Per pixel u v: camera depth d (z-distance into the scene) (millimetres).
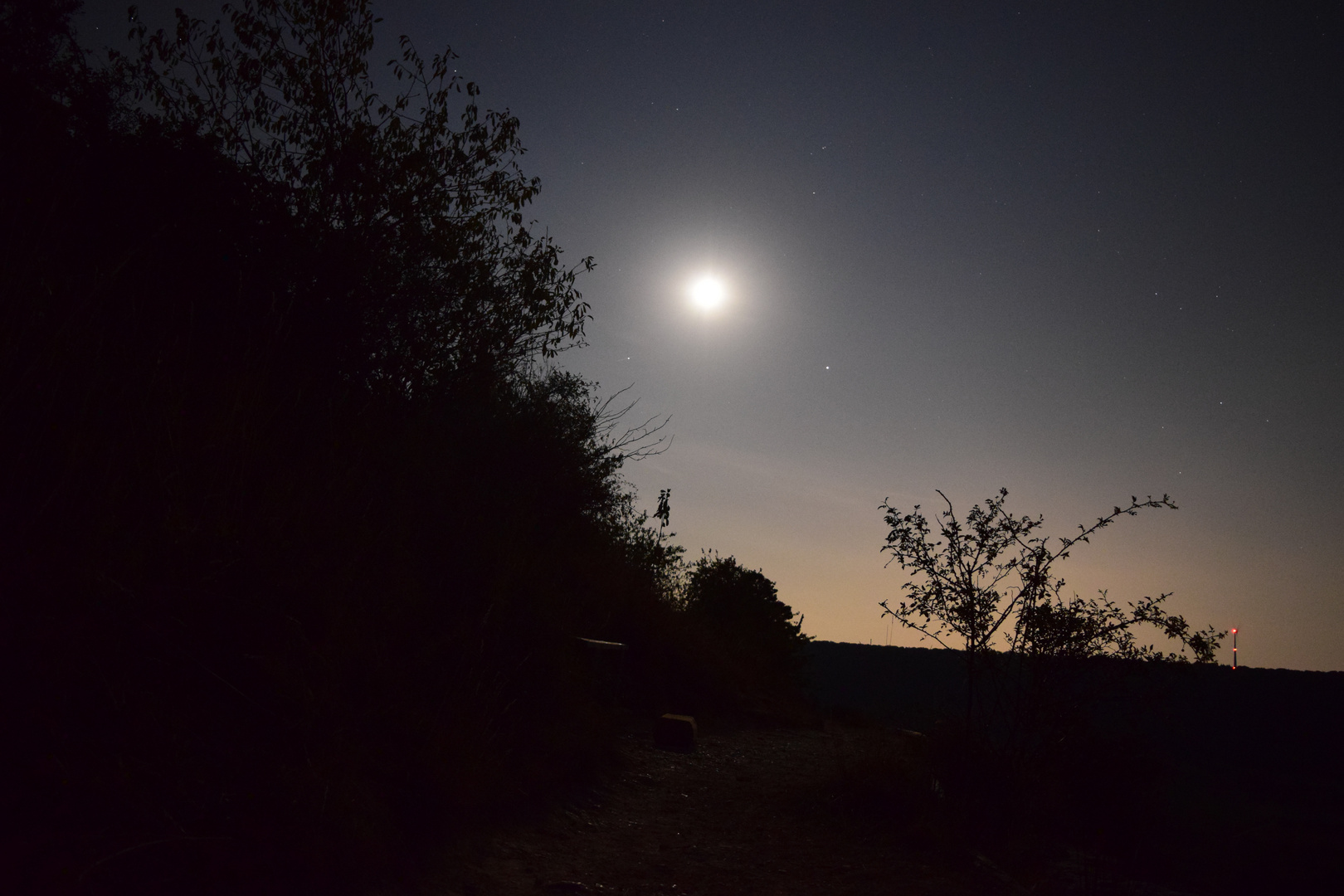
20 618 2865
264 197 7172
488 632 5926
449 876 3951
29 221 4082
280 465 4660
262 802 3189
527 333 8820
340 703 4020
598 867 4789
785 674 18312
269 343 5328
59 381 3445
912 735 9805
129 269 5160
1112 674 5699
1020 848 5461
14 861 2393
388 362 7465
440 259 8125
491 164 8602
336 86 7996
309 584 4234
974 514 6238
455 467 7242
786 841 5832
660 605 13203
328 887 3215
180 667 3369
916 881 4875
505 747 5617
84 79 6633
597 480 10688
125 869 2619
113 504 3338
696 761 8906
